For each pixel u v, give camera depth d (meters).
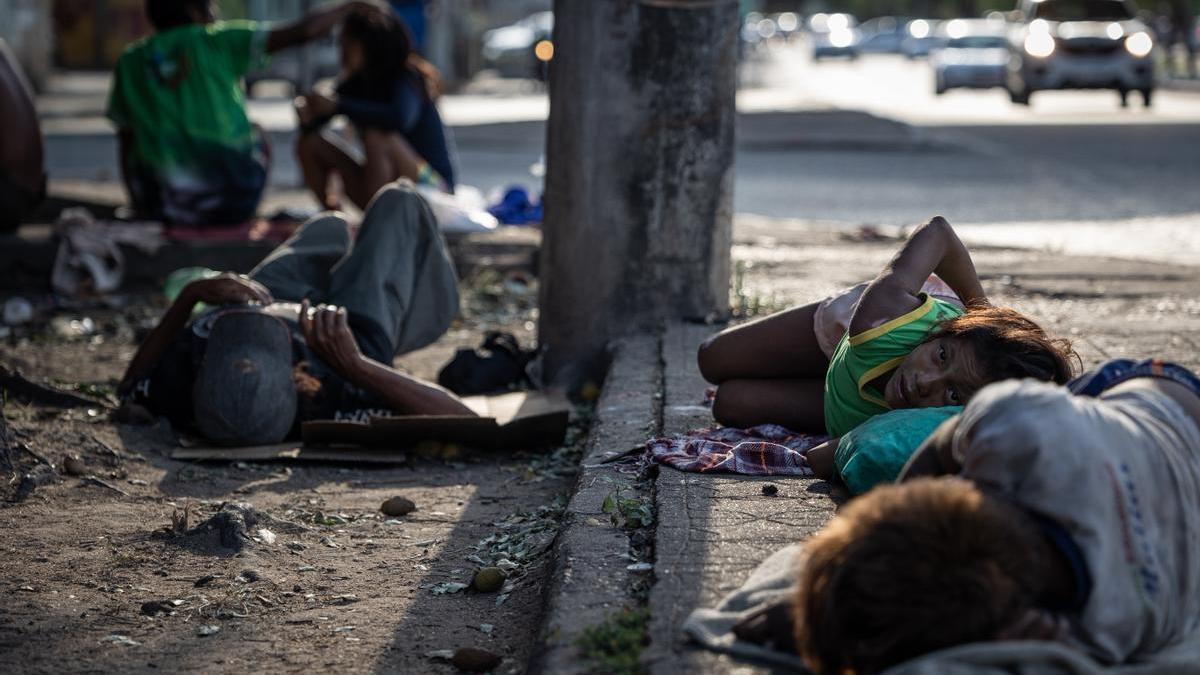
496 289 8.86
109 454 5.23
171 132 9.09
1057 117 24.94
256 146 9.52
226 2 34.34
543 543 4.22
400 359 7.26
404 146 9.41
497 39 44.59
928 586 2.33
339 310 5.46
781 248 10.01
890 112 26.73
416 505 4.78
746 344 4.73
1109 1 28.86
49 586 3.89
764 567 3.15
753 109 24.08
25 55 29.88
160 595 3.86
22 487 4.75
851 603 2.36
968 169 16.53
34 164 9.22
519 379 6.55
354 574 4.06
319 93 9.31
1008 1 80.69
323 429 5.31
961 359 3.59
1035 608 2.48
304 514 4.63
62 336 7.71
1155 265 8.97
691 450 4.31
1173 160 17.14
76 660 3.39
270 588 3.93
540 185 14.52
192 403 5.52
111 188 12.91
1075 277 8.45
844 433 4.17
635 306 6.61
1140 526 2.59
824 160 17.73
